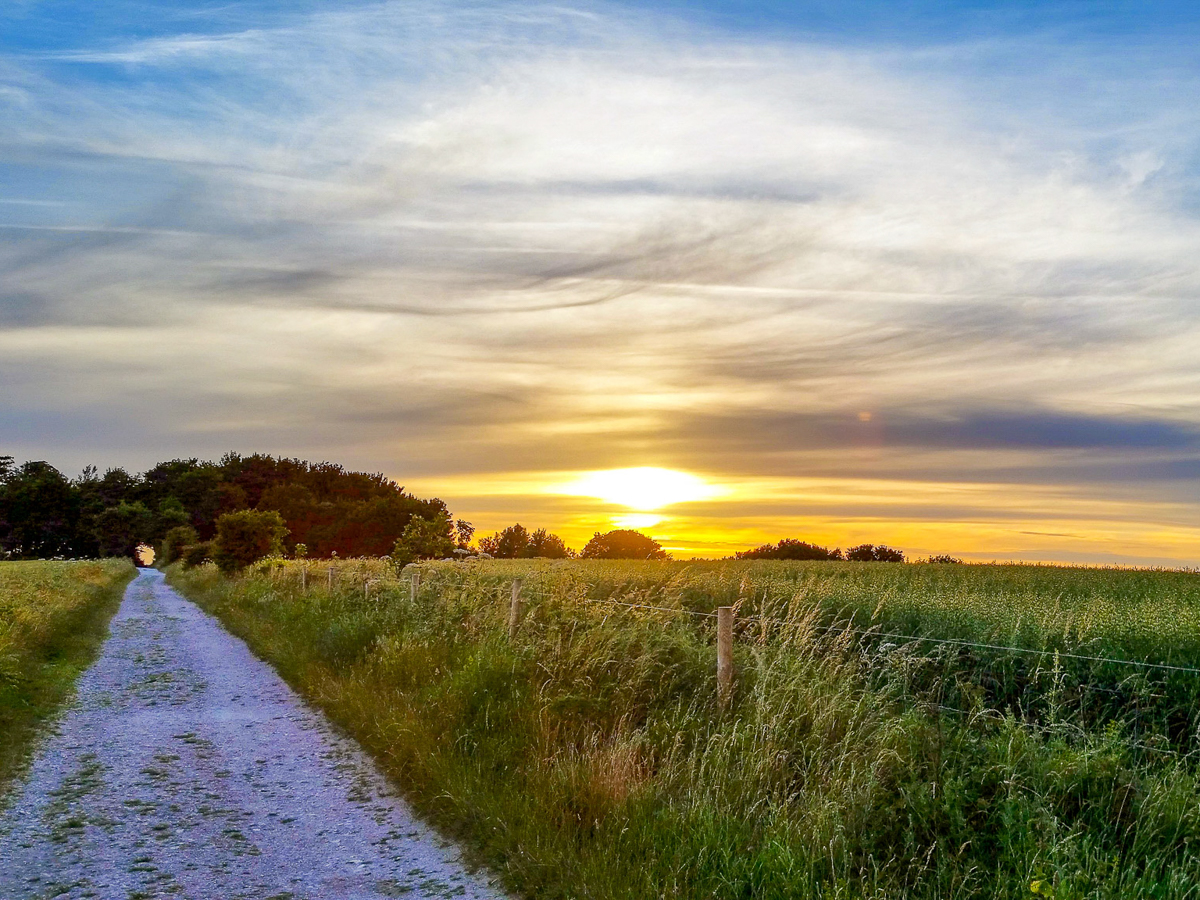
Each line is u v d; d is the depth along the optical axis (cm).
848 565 3200
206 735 968
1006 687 879
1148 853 480
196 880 557
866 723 671
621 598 1389
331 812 694
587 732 763
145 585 5297
